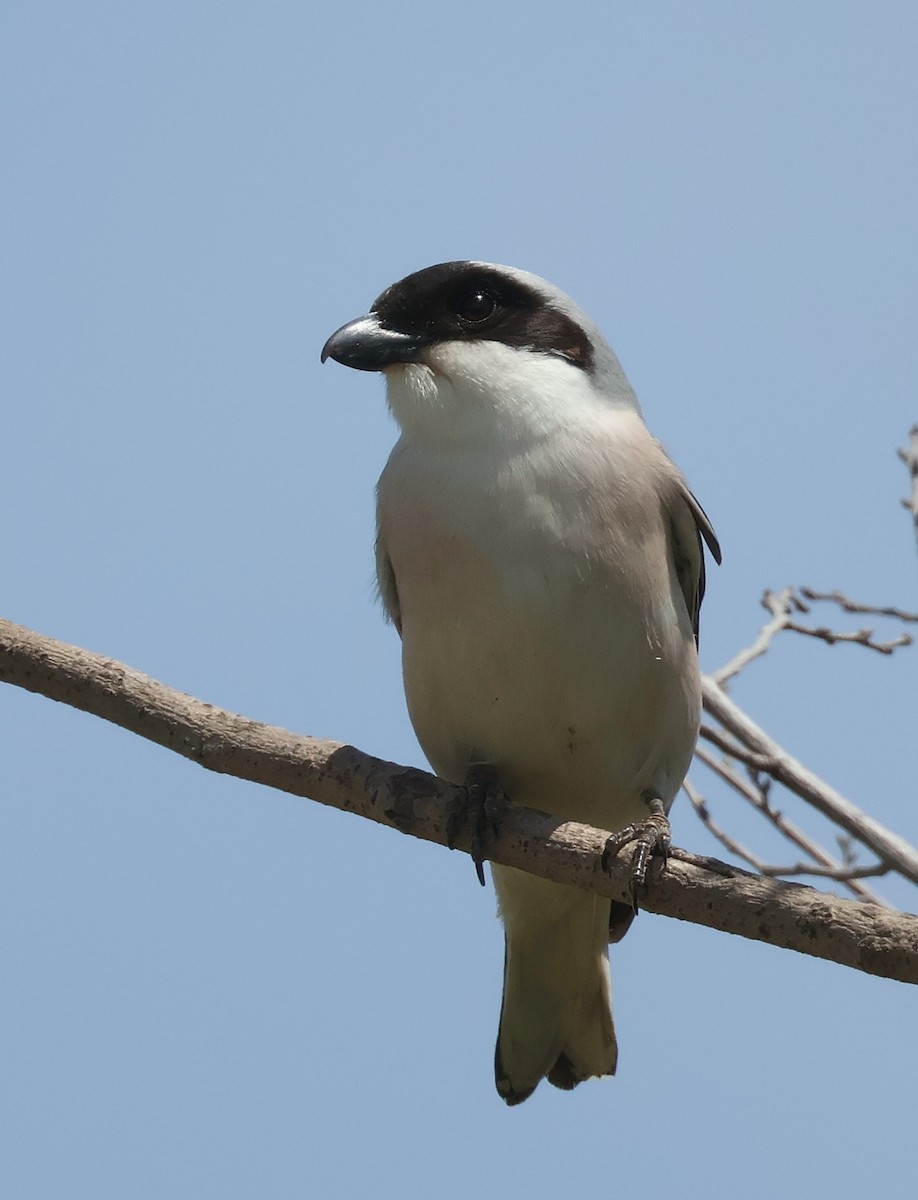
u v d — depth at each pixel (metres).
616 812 10.91
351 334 10.61
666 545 10.37
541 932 11.15
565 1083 11.34
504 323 10.52
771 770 11.86
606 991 11.23
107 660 9.71
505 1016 11.40
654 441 10.63
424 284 10.64
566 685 10.06
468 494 10.01
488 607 9.94
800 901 8.30
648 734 10.41
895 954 7.95
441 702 10.41
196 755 9.69
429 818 9.59
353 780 9.67
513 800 10.95
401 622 10.94
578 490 9.95
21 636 9.65
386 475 10.52
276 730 9.73
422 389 10.39
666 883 8.78
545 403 10.24
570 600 9.90
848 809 11.68
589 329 10.73
